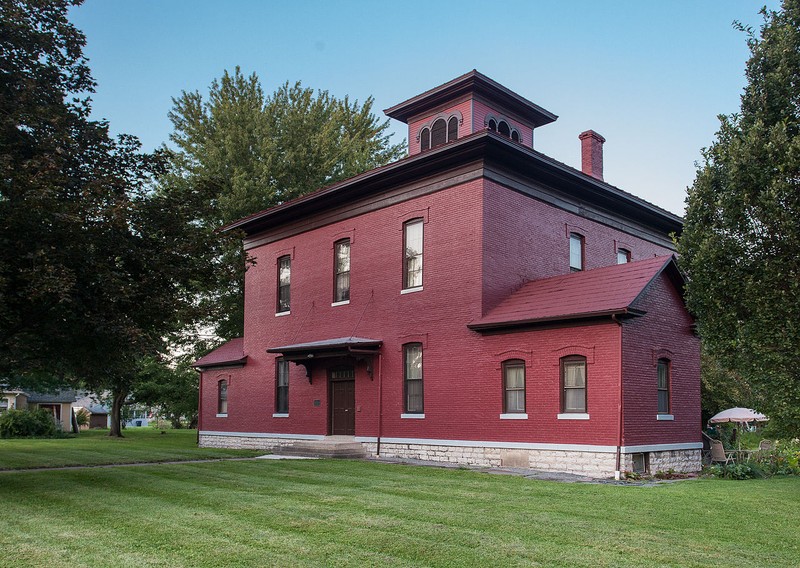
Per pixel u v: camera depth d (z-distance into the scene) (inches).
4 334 587.8
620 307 668.7
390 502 482.9
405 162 858.8
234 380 1167.0
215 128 1509.6
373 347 899.4
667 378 759.7
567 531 390.3
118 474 657.6
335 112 1596.9
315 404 997.2
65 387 1764.3
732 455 872.9
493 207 809.5
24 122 580.7
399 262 891.4
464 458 787.4
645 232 1042.1
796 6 540.1
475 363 789.9
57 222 536.4
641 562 328.8
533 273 848.9
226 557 335.9
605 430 677.9
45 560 332.2
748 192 514.0
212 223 1354.6
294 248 1073.5
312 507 462.9
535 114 1016.9
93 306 582.2
